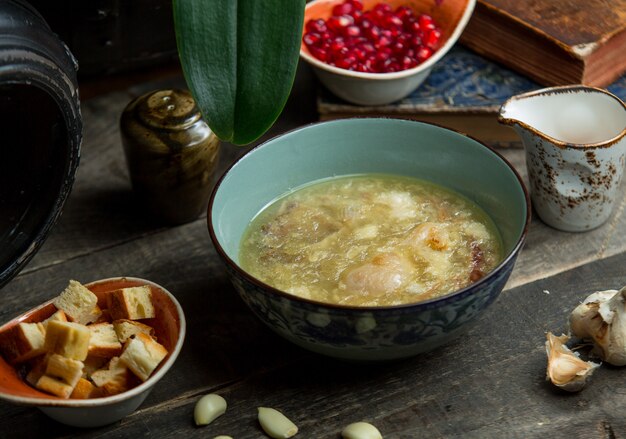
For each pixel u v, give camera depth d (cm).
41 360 66
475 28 90
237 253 73
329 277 70
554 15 87
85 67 86
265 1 65
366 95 85
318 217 74
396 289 69
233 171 73
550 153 76
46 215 73
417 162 77
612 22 86
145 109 78
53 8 79
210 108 66
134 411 69
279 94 67
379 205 75
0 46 64
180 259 79
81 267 78
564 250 78
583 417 67
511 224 71
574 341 71
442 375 70
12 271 73
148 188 79
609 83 88
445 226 73
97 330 68
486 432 67
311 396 69
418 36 87
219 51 65
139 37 84
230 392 70
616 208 81
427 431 67
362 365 70
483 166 74
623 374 69
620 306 68
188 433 67
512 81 88
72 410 65
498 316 73
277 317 66
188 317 74
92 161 87
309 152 77
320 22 87
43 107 69
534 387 69
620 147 76
